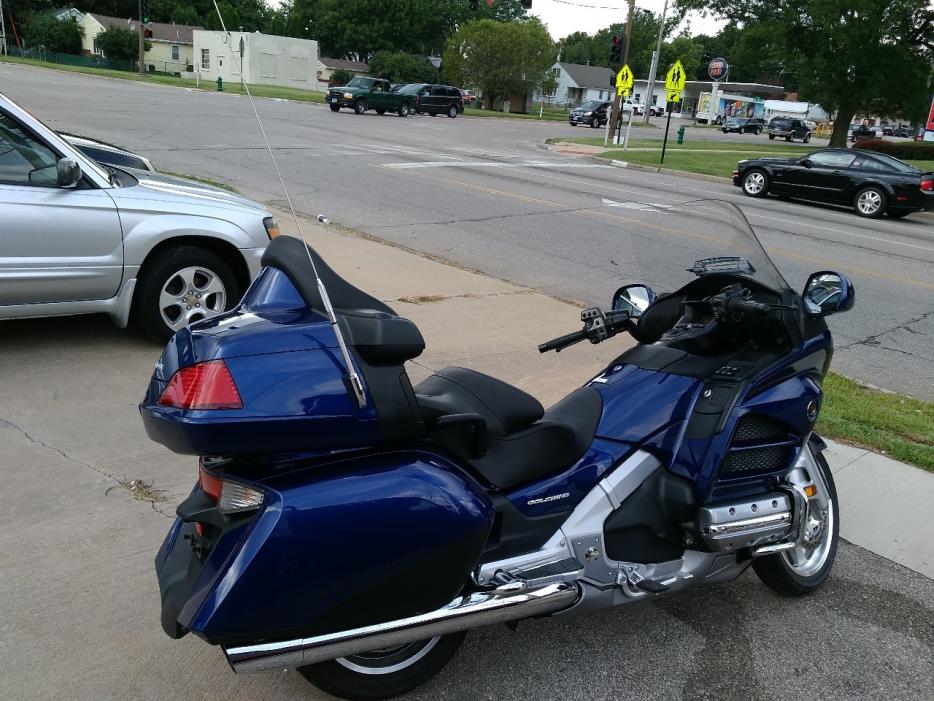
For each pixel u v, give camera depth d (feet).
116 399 16.79
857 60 127.95
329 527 7.55
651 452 10.06
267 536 7.38
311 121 100.73
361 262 31.07
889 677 10.44
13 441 14.65
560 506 9.49
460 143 93.81
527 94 241.14
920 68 129.59
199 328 8.13
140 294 19.27
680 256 12.12
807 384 10.75
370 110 146.61
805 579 11.94
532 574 9.11
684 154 105.60
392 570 7.87
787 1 134.62
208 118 86.43
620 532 9.80
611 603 9.77
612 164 88.28
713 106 268.00
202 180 45.32
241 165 53.36
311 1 296.92
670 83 86.79
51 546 11.69
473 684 9.70
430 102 155.33
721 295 10.48
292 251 8.38
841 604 12.05
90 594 10.71
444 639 9.21
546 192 55.31
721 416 10.10
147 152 54.90
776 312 10.54
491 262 34.06
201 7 281.95
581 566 9.43
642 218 13.15
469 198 49.90
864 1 124.16
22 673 9.23
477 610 8.53
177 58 248.11
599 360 22.41
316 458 8.01
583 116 181.06
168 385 7.68
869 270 39.40
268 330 7.80
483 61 229.45
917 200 59.93
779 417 10.45
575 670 10.09
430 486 8.05
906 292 35.47
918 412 20.93
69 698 8.93
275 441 7.56
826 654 10.82
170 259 19.36
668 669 10.26
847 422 19.27
